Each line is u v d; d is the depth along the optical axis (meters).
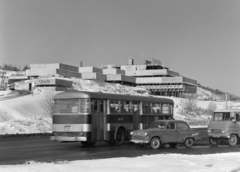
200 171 10.95
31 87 94.94
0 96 73.81
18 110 57.81
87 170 10.75
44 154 17.47
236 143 23.61
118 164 12.39
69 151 19.14
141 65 142.12
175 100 105.62
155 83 134.12
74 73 121.06
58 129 21.66
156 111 26.02
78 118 21.03
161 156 15.38
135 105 24.38
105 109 22.09
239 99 119.88
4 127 34.16
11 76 127.94
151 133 20.53
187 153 18.53
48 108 55.50
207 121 69.06
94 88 108.19
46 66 119.31
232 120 23.39
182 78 130.88
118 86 122.00
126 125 23.44
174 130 21.41
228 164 12.71
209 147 22.36
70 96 21.48
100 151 19.27
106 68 142.25
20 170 10.30
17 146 22.34
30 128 37.19
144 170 10.95
